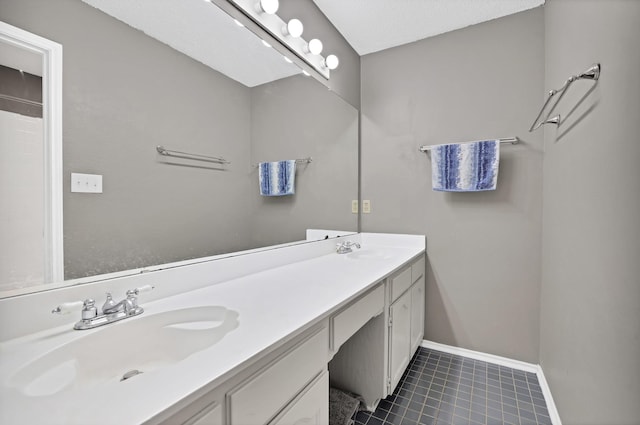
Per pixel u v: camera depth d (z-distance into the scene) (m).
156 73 1.02
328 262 1.71
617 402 0.82
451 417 1.49
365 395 1.56
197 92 1.17
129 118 0.95
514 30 1.94
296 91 1.73
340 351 1.62
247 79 1.40
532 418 1.49
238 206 1.37
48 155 0.76
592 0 1.02
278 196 1.61
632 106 0.74
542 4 1.85
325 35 1.99
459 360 2.05
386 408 1.56
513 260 1.96
